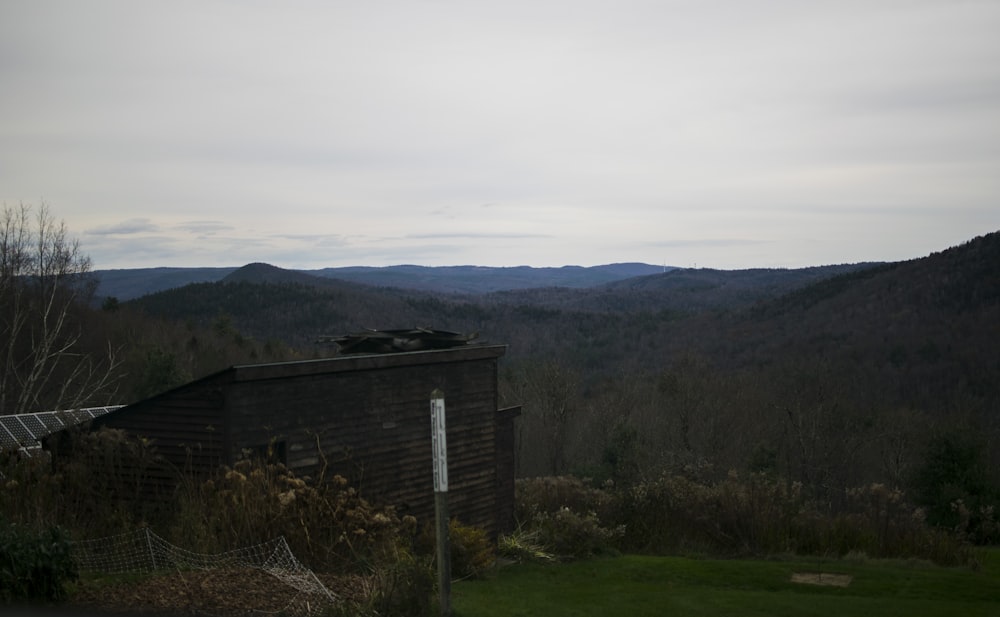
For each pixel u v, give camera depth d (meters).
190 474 13.18
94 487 12.84
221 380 13.02
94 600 8.39
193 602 8.54
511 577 14.75
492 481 17.34
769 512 20.48
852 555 18.62
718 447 47.41
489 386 17.42
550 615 11.58
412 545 13.62
